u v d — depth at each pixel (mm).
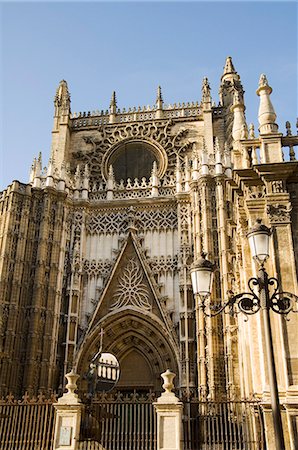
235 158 21844
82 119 43906
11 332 31672
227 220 33562
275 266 17672
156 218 37375
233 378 28188
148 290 34938
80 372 32812
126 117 43438
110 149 41750
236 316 27812
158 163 41000
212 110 41750
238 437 20891
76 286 35125
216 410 22422
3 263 33312
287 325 16828
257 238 13258
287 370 16234
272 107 20422
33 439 18516
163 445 16562
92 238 37438
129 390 33531
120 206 38062
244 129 21484
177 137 41219
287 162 18625
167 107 43344
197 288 14344
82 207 37844
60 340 33438
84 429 18516
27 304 33281
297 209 18734
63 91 44406
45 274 34344
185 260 34688
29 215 35844
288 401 15609
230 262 32094
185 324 32719
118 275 35719
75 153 42031
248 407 20109
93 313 34281
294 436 15234
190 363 31750
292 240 18109
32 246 35125
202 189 35562
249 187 19453
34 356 31531
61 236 36062
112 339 34500
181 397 27750
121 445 18234
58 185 37469
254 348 18797
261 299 12703
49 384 31391
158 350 33594
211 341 30188
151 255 36188
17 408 19406
